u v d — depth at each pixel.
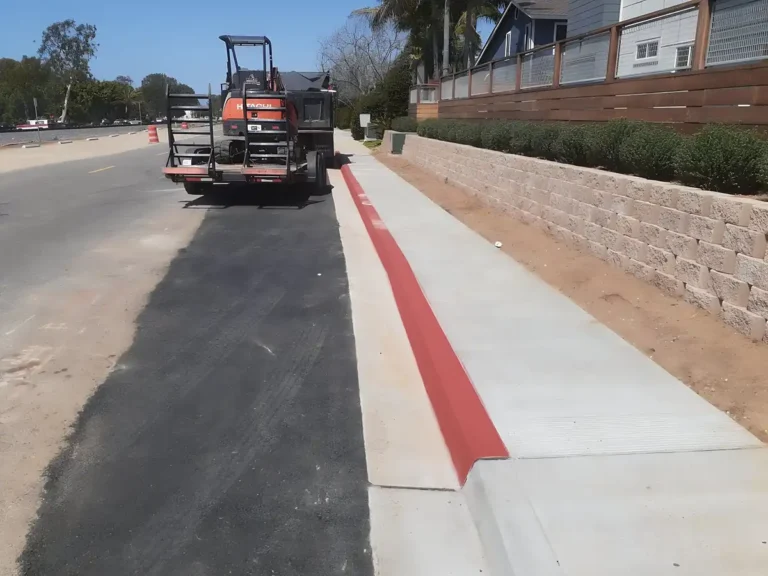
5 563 2.88
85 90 104.44
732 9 6.97
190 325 5.88
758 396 4.00
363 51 54.66
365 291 7.02
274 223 10.92
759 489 3.17
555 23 29.17
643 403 4.04
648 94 8.52
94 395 4.48
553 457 3.45
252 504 3.32
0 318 5.96
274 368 4.96
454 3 33.81
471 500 3.30
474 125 13.80
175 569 2.87
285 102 12.40
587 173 7.34
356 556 2.96
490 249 8.27
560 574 2.66
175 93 12.41
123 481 3.50
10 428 4.02
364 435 3.99
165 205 12.73
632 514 3.00
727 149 5.38
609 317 5.62
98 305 6.39
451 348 4.90
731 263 4.87
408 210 11.37
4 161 22.83
